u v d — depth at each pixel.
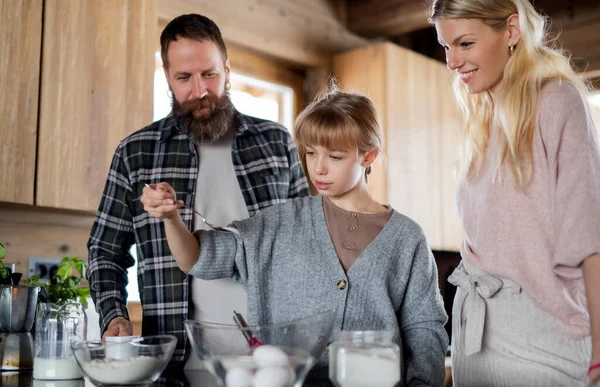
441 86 3.82
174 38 1.77
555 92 1.28
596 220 1.17
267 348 0.92
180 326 1.73
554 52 1.40
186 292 1.74
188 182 1.82
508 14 1.34
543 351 1.26
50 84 2.26
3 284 1.80
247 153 1.88
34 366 1.51
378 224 1.38
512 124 1.30
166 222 1.23
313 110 1.36
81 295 1.91
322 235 1.36
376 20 3.71
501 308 1.31
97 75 2.38
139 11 2.51
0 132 2.13
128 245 1.84
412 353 1.30
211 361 0.95
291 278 1.34
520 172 1.29
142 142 1.84
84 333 1.53
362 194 1.42
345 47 3.78
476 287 1.34
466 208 1.41
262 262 1.35
